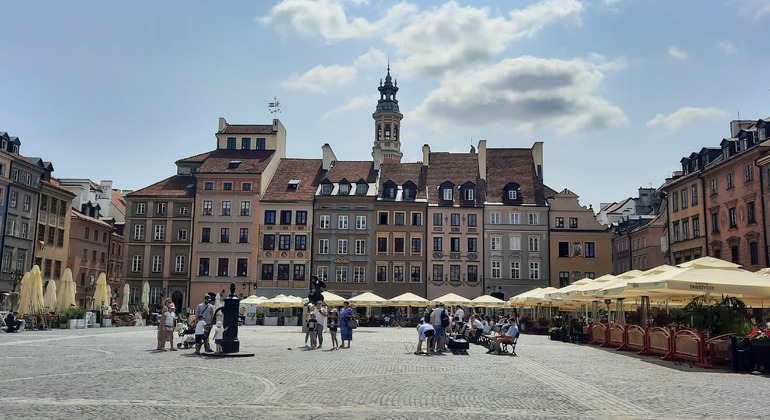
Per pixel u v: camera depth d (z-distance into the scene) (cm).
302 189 8244
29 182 6894
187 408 1306
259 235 8050
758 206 5066
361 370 2117
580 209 7975
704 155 6166
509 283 7888
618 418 1269
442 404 1412
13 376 1795
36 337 3603
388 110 13825
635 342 3108
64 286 5131
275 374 1945
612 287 2961
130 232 8206
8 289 6450
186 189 8356
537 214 7994
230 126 8844
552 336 4397
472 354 2938
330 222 8031
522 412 1320
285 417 1223
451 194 8125
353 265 7950
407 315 7812
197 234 8112
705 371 2184
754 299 3003
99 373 1895
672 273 2597
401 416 1255
